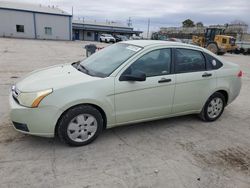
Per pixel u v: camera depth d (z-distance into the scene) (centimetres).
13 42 2773
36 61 1232
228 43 2703
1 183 271
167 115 432
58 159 324
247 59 2389
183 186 289
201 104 465
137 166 321
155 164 329
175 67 419
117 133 413
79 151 347
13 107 329
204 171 321
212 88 466
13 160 314
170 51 418
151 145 380
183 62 430
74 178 288
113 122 377
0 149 338
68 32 4475
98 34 6266
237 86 512
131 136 406
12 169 296
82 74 374
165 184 290
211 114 489
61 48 2319
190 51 442
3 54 1453
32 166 305
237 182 304
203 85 452
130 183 287
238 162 350
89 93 341
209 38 2967
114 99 363
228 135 438
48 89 325
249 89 834
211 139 416
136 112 390
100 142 377
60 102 326
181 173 313
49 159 322
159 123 469
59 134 341
